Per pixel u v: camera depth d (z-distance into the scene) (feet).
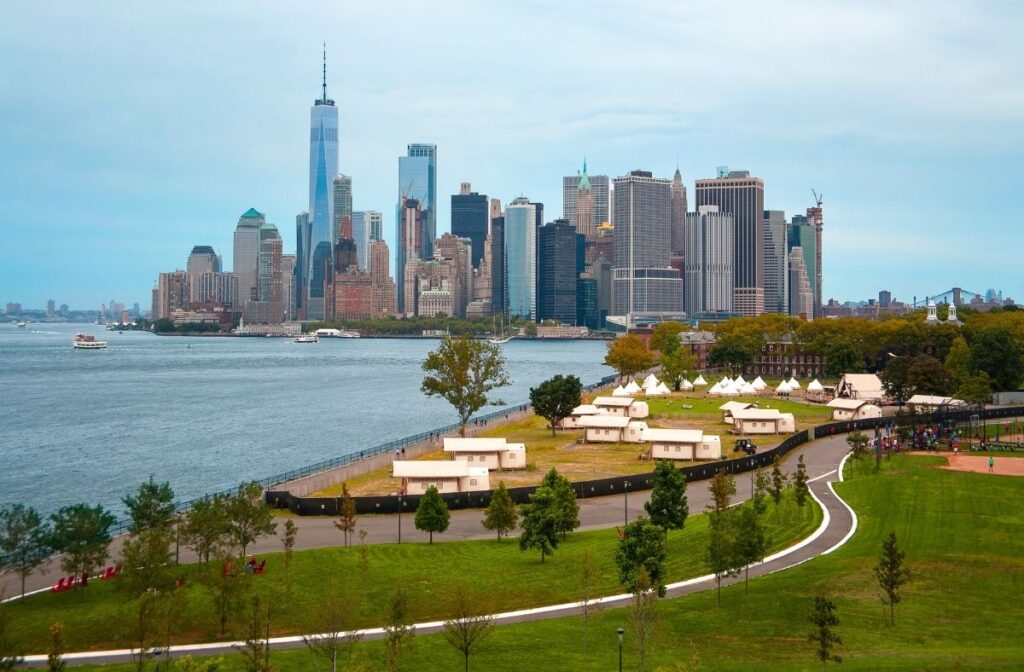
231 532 331.57
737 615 278.87
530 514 338.54
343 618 247.29
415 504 431.02
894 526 374.43
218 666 229.86
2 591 298.97
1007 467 497.87
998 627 268.21
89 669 239.09
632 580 286.25
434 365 653.30
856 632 263.90
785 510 406.00
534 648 252.42
